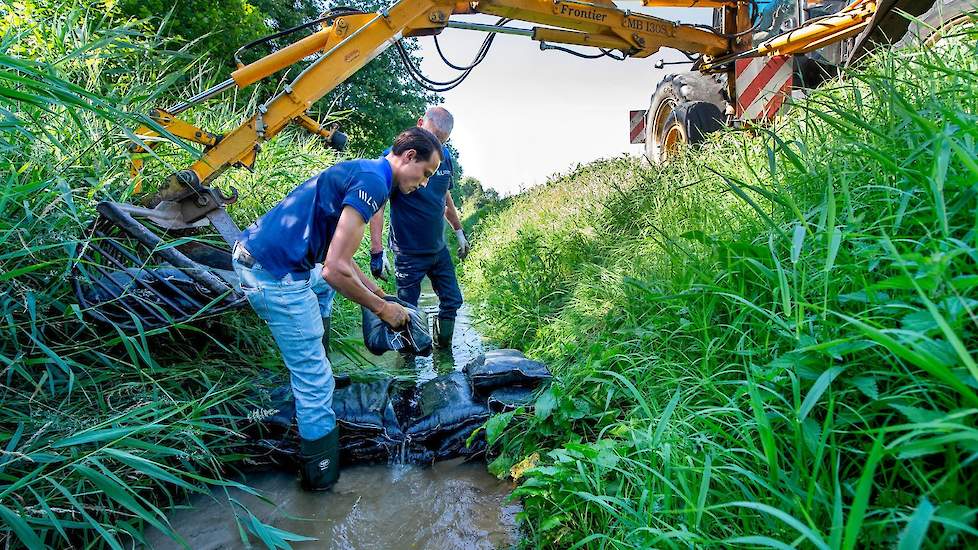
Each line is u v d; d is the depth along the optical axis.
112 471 2.16
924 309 1.34
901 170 1.69
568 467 1.99
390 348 3.14
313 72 4.20
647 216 4.93
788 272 1.89
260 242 2.48
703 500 1.32
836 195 2.19
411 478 2.71
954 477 1.14
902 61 2.77
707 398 1.98
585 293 4.24
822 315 1.56
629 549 1.54
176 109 4.18
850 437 1.48
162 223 3.24
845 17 4.82
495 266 6.99
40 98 1.91
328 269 2.38
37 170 2.79
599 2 5.32
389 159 2.66
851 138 2.40
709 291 2.41
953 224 1.67
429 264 4.39
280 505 2.50
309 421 2.58
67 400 2.31
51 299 2.53
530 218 8.87
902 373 1.38
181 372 2.85
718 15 6.54
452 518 2.35
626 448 1.91
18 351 2.28
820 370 1.50
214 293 2.88
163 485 2.29
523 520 2.23
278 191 5.57
